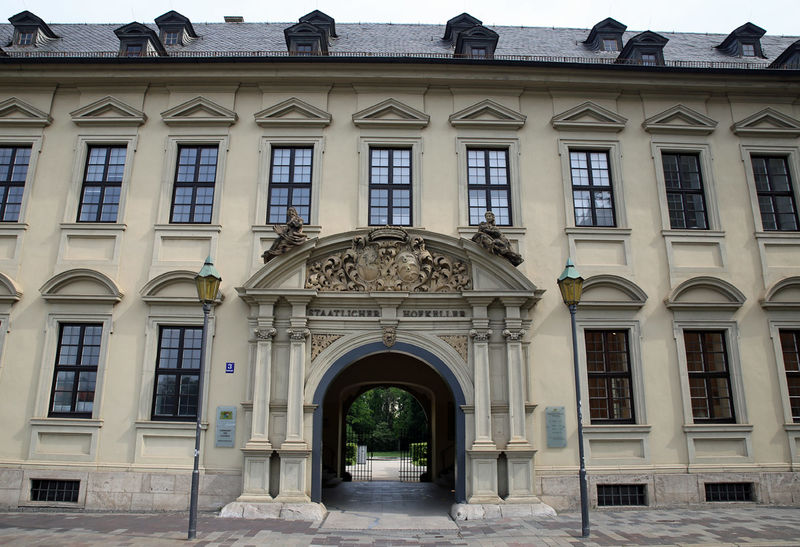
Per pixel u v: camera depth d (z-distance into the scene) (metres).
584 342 13.45
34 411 12.83
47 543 9.20
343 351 12.88
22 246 13.77
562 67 14.73
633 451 12.91
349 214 14.06
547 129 14.80
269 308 12.84
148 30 15.46
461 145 14.59
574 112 14.80
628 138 14.83
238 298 13.37
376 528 10.80
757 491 12.85
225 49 17.11
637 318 13.55
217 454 12.52
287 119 14.55
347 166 14.36
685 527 10.61
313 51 15.71
